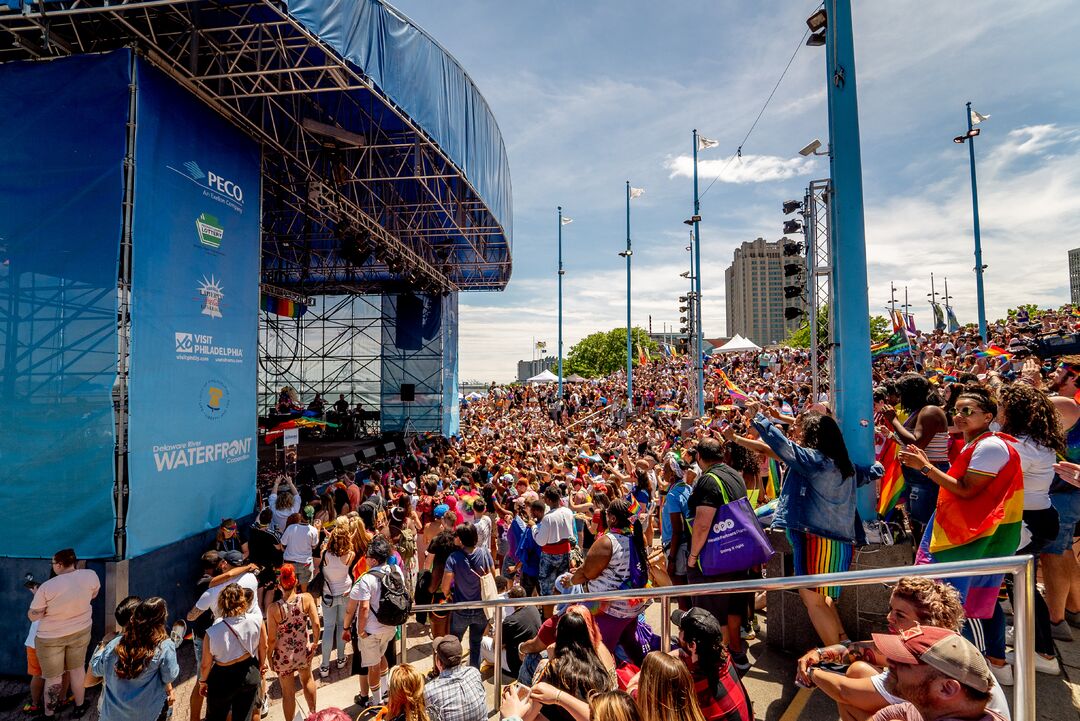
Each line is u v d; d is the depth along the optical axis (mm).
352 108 12438
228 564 5824
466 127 13172
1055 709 3027
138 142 7504
